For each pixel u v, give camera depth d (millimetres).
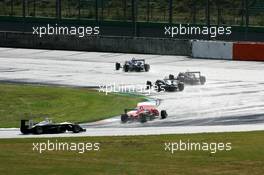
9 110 167625
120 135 131250
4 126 147750
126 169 104438
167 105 169875
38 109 169000
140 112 149875
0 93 188500
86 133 134750
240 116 155125
